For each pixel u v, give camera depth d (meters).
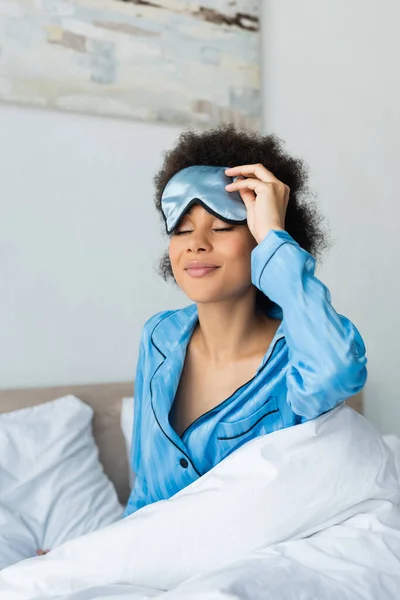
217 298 0.84
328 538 0.82
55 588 0.79
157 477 0.94
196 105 2.39
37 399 2.06
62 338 2.21
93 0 2.22
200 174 0.87
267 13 2.56
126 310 2.30
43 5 2.15
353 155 2.68
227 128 0.99
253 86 2.49
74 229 2.22
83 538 0.82
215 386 0.91
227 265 0.84
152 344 1.00
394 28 2.75
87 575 0.79
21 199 2.15
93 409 2.11
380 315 2.71
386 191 2.73
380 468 0.88
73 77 2.19
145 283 2.33
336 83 2.66
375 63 2.72
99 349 2.26
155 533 0.81
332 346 0.73
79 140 2.23
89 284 2.25
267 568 0.74
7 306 2.13
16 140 2.14
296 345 0.76
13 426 1.87
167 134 2.37
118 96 2.26
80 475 1.85
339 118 2.66
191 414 0.93
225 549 0.81
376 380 2.70
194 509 0.81
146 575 0.80
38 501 1.74
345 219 2.66
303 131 2.61
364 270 2.69
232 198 0.85
